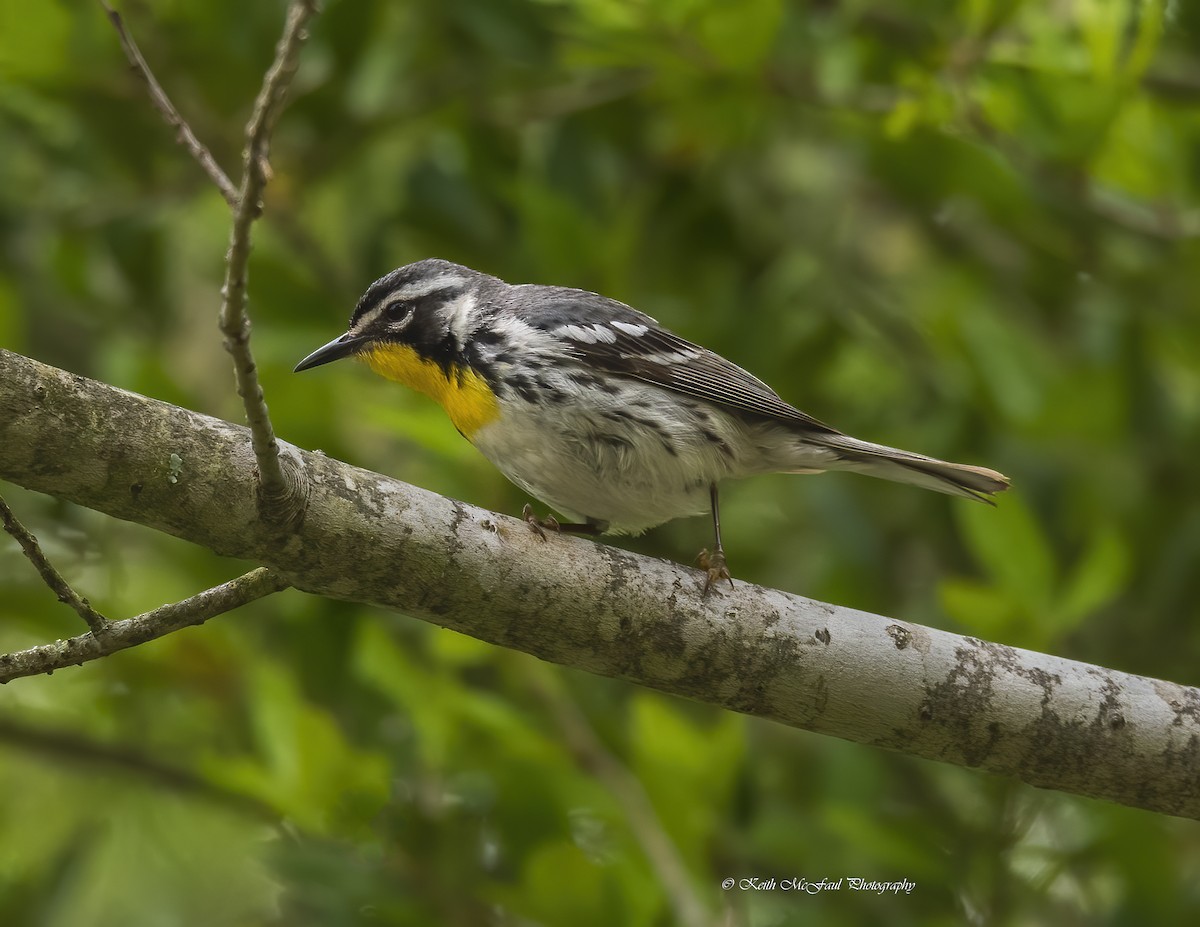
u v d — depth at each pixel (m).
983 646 7.39
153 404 6.22
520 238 12.95
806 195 14.31
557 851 9.43
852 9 11.75
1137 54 11.02
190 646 11.73
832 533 12.40
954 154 12.39
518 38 12.28
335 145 12.59
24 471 5.97
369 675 11.08
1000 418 13.01
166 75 12.15
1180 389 14.68
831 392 14.52
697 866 9.81
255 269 12.37
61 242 13.28
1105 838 10.54
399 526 6.60
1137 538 13.26
